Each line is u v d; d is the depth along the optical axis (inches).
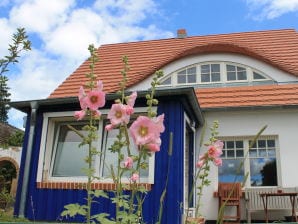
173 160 305.6
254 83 479.8
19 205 333.1
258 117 425.1
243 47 480.1
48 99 338.0
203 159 99.7
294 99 423.5
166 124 318.0
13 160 690.8
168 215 291.7
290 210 384.8
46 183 331.6
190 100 330.3
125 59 107.9
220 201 385.7
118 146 85.5
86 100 86.8
